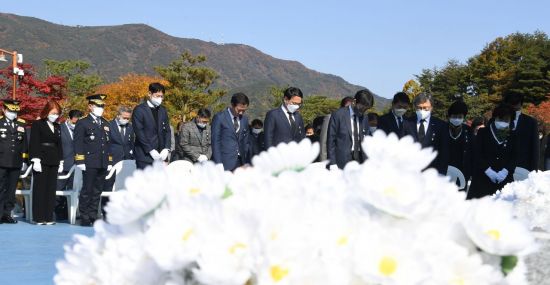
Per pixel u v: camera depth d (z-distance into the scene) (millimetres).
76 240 1507
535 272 2795
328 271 1140
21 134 11359
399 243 1121
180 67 51000
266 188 1291
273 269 1121
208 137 12617
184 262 1208
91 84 63375
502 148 8930
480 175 9047
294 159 1474
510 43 69375
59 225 11250
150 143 10477
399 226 1198
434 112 67000
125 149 13172
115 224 1414
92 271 1440
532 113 52406
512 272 1309
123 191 1373
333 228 1200
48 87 44250
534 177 3861
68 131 13180
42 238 9250
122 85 64312
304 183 1401
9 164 11172
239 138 10102
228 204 1276
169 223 1254
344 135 9039
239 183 1433
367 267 1112
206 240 1188
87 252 1456
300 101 9555
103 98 11398
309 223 1212
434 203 1189
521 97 9062
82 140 11227
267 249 1106
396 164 1207
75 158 11289
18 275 6324
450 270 1192
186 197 1292
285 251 1112
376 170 1209
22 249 8133
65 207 13000
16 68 39531
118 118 13180
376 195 1142
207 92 52375
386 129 9062
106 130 11391
